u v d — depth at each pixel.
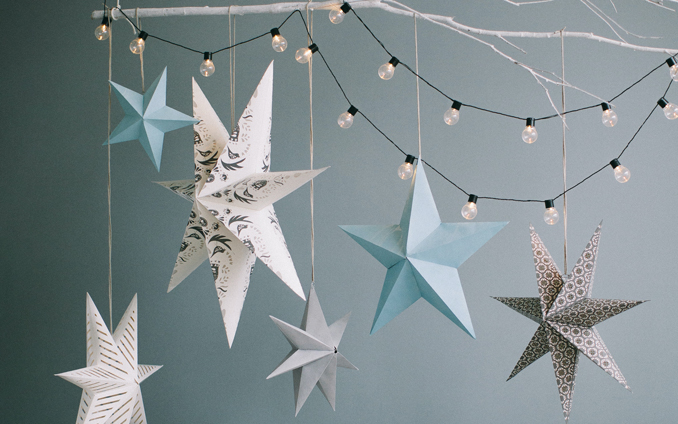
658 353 2.11
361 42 2.20
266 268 2.13
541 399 2.10
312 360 1.33
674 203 2.15
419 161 1.34
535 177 2.16
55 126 2.19
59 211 2.17
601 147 2.17
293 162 2.17
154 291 2.14
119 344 1.26
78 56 2.21
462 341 2.12
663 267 2.14
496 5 2.21
